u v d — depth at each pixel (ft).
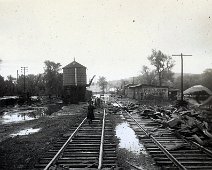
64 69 159.74
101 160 28.63
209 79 192.13
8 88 210.59
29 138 45.03
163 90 183.11
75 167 27.66
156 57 259.39
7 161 30.30
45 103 157.17
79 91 158.20
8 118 81.51
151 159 30.73
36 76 254.27
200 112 78.13
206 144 36.91
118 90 338.34
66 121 68.28
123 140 42.88
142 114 79.66
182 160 29.78
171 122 52.29
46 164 28.50
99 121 66.33
